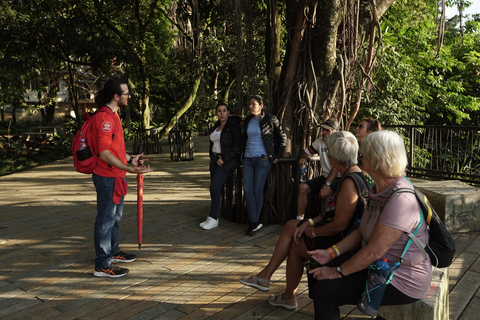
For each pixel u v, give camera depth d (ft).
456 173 23.36
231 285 10.98
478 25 43.14
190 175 31.17
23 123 93.71
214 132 16.31
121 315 9.43
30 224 17.56
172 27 51.62
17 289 10.91
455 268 11.66
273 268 9.33
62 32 38.60
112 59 42.45
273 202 16.35
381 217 6.41
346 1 15.11
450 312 9.20
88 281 11.37
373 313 6.66
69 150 50.34
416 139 28.73
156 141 46.26
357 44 16.11
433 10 31.91
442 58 39.63
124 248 14.07
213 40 38.81
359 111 29.73
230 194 17.12
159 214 18.71
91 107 101.86
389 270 6.51
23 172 35.81
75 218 18.42
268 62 17.80
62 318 9.32
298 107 16.24
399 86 30.12
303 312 9.42
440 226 6.48
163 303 9.99
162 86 54.49
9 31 37.93
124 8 44.75
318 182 14.40
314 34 15.75
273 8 16.51
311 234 8.55
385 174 6.47
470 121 46.73
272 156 15.17
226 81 60.75
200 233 15.67
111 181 11.27
